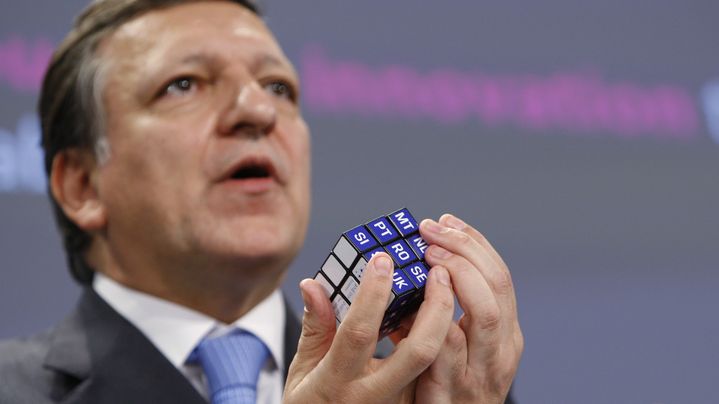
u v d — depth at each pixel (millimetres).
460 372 1774
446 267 1742
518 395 4301
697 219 4863
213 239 2262
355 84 4352
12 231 3703
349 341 1631
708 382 4621
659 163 4863
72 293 3764
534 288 4480
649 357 4555
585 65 4836
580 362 4449
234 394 2207
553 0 4816
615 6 4953
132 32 2455
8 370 2266
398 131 4391
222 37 2418
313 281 1745
